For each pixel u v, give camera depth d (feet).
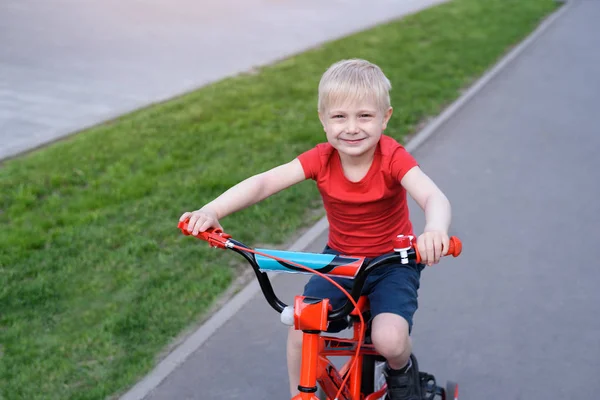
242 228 18.85
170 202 20.35
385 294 9.41
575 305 15.47
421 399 10.24
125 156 23.82
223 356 13.83
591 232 19.08
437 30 48.78
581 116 30.42
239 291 16.11
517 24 52.34
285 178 9.68
